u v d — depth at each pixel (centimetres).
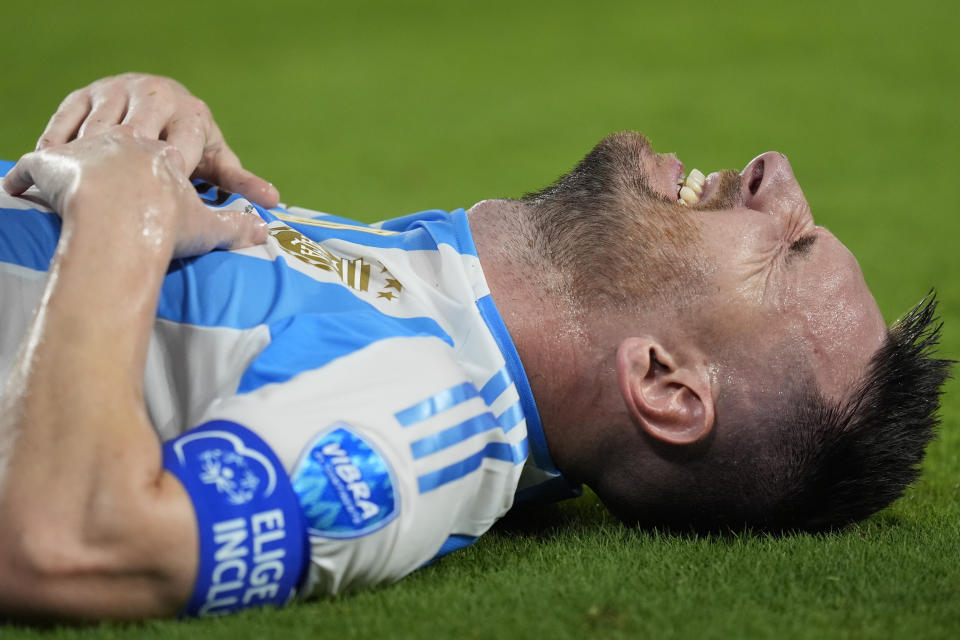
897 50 3859
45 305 594
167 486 578
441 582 674
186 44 4147
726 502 757
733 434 735
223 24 4462
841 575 680
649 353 733
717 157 2747
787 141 2889
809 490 746
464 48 4175
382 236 794
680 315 736
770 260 751
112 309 593
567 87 3566
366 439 620
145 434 582
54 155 662
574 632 589
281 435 607
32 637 569
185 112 853
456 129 3095
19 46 3975
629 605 621
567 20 4538
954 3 4488
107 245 607
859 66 3672
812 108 3209
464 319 736
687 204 781
